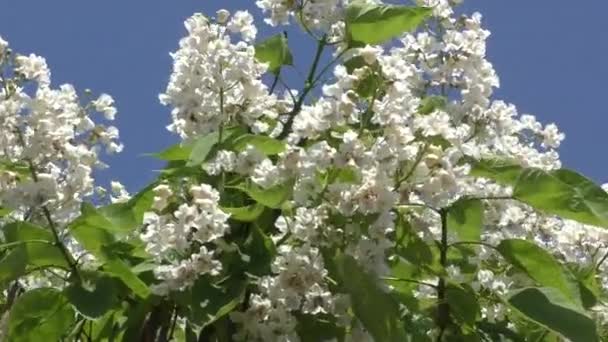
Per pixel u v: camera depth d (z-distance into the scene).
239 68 1.61
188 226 1.45
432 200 1.48
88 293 1.50
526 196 1.60
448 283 1.62
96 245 1.55
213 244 1.52
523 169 1.61
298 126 1.51
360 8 1.71
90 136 1.71
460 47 1.77
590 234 1.89
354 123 1.53
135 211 1.60
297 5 1.70
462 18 1.82
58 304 1.53
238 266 1.50
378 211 1.45
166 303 1.58
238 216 1.53
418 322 1.64
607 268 1.90
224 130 1.62
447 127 1.48
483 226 1.75
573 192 1.58
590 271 1.81
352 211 1.45
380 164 1.45
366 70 1.51
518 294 1.55
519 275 1.78
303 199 1.47
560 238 1.90
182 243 1.45
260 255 1.52
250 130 1.67
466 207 1.64
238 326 1.52
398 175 1.49
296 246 1.53
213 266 1.46
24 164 1.54
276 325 1.49
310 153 1.46
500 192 1.78
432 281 1.70
